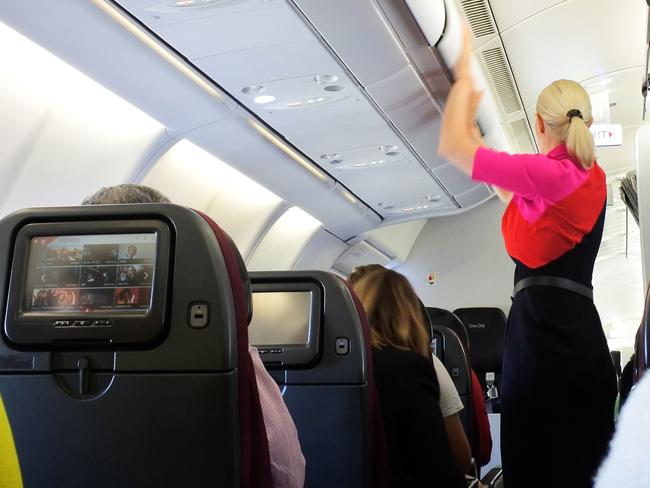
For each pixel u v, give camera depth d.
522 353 2.67
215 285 1.57
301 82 5.24
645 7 5.55
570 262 2.65
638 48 6.22
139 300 1.58
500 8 5.41
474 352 10.87
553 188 2.57
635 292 15.56
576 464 2.62
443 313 5.41
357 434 2.62
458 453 3.50
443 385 3.50
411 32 4.83
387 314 3.13
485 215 11.43
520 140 8.20
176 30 4.34
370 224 9.62
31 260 1.64
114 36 4.20
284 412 1.90
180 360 1.57
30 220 1.64
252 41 4.56
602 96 7.26
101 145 5.43
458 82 4.08
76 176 5.44
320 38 4.59
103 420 1.61
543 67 6.42
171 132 5.64
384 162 7.31
